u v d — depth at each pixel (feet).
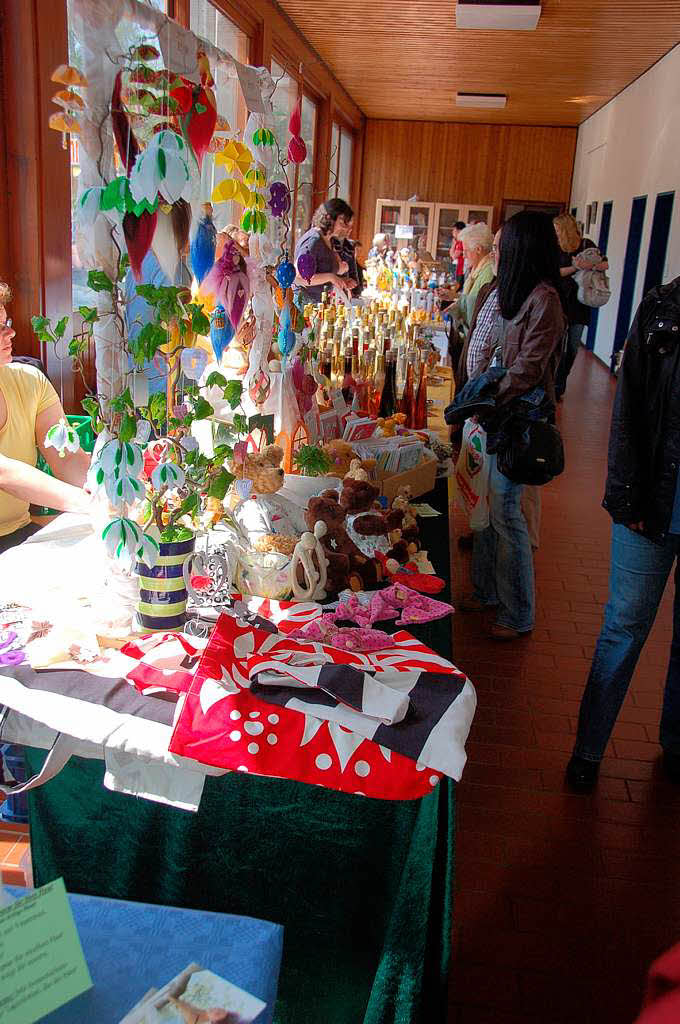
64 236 10.62
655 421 7.76
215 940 3.69
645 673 11.87
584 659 12.14
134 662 5.21
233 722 4.71
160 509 5.38
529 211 10.49
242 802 4.98
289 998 5.47
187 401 5.67
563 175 52.49
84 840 5.44
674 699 9.32
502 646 12.36
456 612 13.41
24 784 4.92
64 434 5.56
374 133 51.78
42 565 6.52
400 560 7.47
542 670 11.75
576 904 7.56
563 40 28.60
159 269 5.53
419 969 4.99
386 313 19.74
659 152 33.32
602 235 44.45
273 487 6.86
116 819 5.30
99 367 5.24
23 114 9.78
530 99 42.65
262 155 7.14
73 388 10.89
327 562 6.64
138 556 5.15
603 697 8.87
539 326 10.35
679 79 29.84
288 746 4.67
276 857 5.10
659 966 2.48
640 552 8.27
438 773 4.60
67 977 2.89
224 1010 3.12
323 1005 5.45
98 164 5.02
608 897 7.67
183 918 3.80
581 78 36.63
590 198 47.73
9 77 9.69
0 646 5.28
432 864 4.82
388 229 52.90
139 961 3.54
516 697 11.00
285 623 5.91
